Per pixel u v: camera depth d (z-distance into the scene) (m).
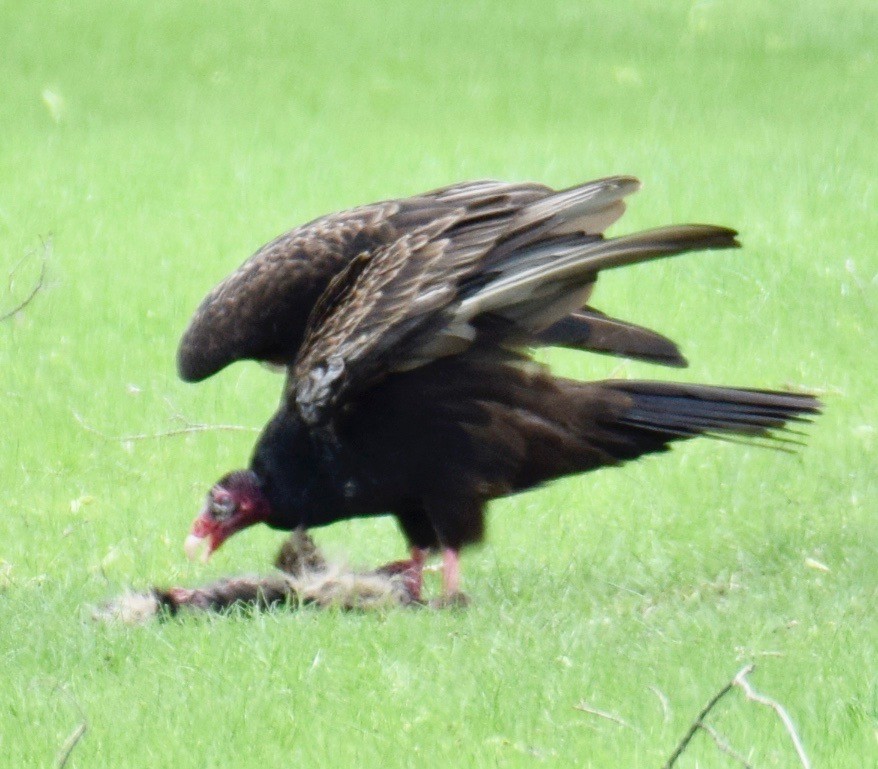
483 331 9.84
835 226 18.86
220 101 26.53
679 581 10.27
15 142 23.75
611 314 16.30
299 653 8.67
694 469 12.44
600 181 9.41
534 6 33.44
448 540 10.25
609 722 7.76
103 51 29.44
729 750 6.88
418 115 25.66
